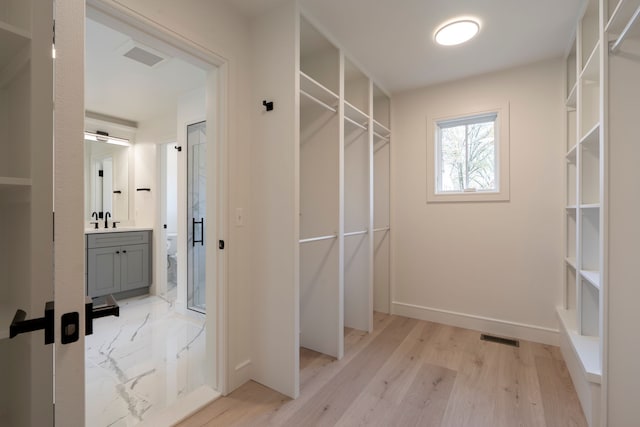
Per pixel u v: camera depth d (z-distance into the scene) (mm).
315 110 2525
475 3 1923
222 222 1896
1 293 723
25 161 653
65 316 611
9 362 686
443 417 1697
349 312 3020
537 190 2689
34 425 626
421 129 3230
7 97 730
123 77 2936
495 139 2939
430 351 2496
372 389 1966
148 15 1492
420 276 3236
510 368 2217
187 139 3309
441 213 3127
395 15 2049
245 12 2008
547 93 2650
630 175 1452
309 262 2545
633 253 1442
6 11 651
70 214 622
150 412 1728
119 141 4207
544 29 2188
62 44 607
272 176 1984
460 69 2814
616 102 1477
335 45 2336
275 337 1964
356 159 2980
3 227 739
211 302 1949
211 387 1949
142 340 2727
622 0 1302
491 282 2883
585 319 2014
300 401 1840
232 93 1933
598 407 1525
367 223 2918
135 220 4375
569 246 2533
